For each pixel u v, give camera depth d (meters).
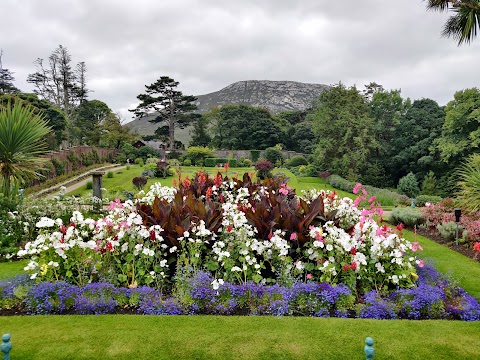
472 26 6.73
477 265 5.08
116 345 2.69
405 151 29.59
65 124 33.78
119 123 39.31
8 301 3.36
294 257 4.03
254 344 2.71
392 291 3.63
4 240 5.17
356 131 28.53
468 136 23.91
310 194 7.25
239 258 3.66
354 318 3.21
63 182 19.33
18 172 6.58
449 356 2.63
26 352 2.59
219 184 6.88
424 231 7.70
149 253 3.54
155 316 3.15
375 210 4.92
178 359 2.54
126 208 4.91
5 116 6.49
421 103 32.97
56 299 3.31
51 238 3.48
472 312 3.30
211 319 3.09
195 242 3.73
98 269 3.70
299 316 3.23
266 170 22.19
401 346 2.72
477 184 7.16
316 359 2.56
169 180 22.08
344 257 3.72
